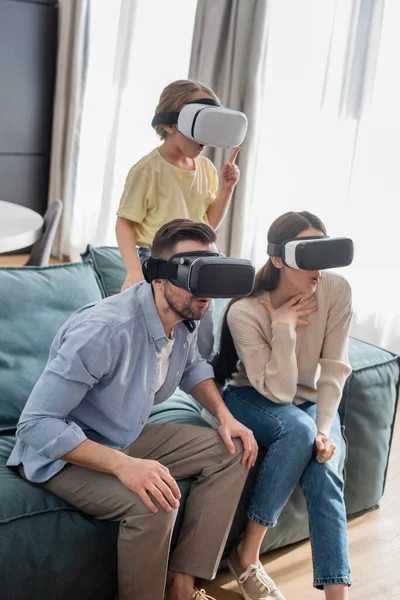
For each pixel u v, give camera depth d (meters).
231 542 2.07
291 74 3.80
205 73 3.95
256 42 3.74
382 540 2.40
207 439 1.94
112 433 1.79
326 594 1.89
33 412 1.66
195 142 2.18
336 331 2.13
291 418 2.00
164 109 2.17
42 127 5.37
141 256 2.30
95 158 5.16
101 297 2.36
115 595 1.85
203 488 1.89
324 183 3.70
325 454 1.97
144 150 4.81
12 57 5.08
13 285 2.14
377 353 2.49
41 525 1.69
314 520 1.94
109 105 4.95
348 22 3.46
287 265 1.96
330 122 3.64
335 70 3.59
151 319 1.76
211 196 2.38
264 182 3.98
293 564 2.23
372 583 2.17
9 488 1.73
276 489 1.96
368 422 2.40
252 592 2.00
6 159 5.26
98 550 1.76
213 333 2.36
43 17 5.12
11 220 3.09
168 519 1.68
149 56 4.66
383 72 3.42
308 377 2.17
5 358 2.07
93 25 5.02
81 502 1.74
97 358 1.66
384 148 3.46
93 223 5.23
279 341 2.03
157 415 2.21
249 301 2.10
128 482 1.65
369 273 3.60
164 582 1.77
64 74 5.17
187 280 1.64
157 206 2.26
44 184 5.51
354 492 2.44
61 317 2.20
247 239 4.03
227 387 2.21
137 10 4.66
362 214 3.58
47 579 1.69
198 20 3.96
